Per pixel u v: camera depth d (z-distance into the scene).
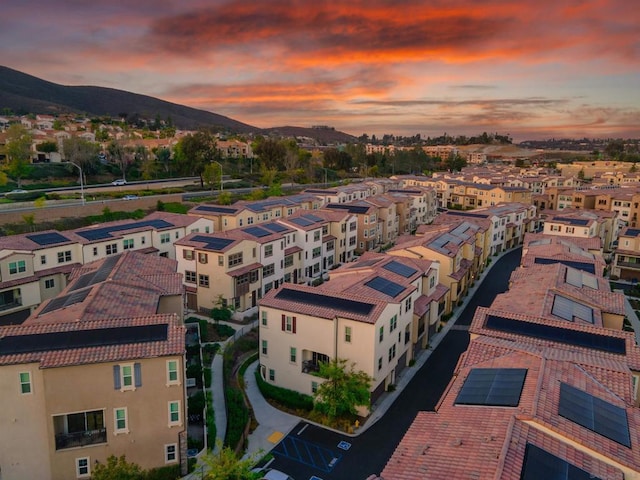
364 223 84.38
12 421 25.12
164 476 27.50
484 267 80.75
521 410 20.03
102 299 31.78
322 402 34.38
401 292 39.69
